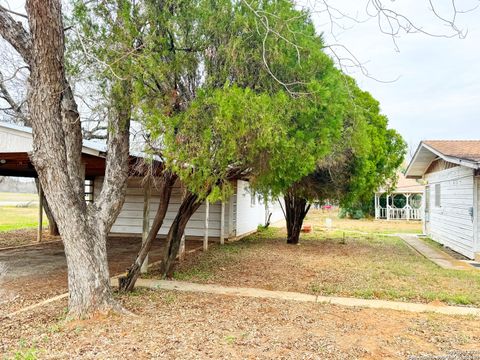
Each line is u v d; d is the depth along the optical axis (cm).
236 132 514
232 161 596
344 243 1412
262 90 587
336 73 629
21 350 395
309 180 1196
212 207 1481
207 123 535
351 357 389
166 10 560
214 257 1035
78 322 476
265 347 409
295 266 920
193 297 624
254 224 1909
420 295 655
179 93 605
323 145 616
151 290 666
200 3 571
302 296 645
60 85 469
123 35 528
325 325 491
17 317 514
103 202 552
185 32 579
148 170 705
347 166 1139
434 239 1542
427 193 1719
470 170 1083
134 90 536
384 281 766
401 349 413
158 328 461
